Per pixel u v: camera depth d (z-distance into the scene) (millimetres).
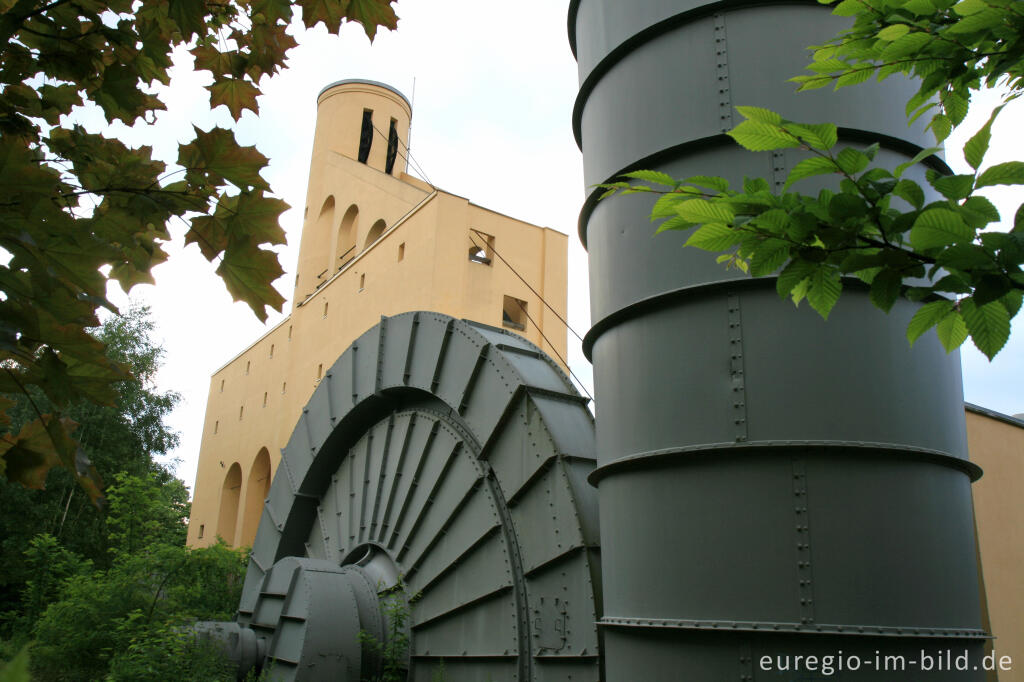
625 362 8922
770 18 8805
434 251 19672
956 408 8156
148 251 3770
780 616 7266
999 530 15125
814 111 8414
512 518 12766
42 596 22453
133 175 3541
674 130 8953
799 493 7477
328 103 34562
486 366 14039
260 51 4543
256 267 3455
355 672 13758
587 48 10531
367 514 16828
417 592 14461
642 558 8258
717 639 7516
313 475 19031
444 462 14672
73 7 3840
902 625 7129
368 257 23516
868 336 7816
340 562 17422
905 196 3816
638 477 8508
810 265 4145
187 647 15000
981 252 3594
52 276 2678
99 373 2910
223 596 21688
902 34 4270
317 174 33031
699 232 4184
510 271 21156
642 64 9484
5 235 2648
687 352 8320
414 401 16578
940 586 7398
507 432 13219
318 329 26328
